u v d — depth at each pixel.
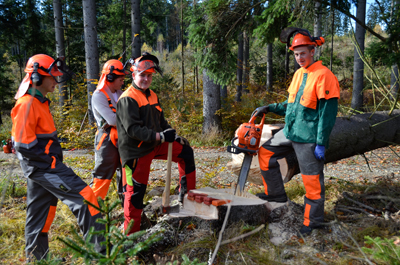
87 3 9.38
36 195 2.40
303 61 2.71
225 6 6.44
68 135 8.79
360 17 8.62
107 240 1.75
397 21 3.46
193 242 2.58
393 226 2.67
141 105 2.61
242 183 2.86
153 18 17.34
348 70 17.44
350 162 5.98
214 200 2.50
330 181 4.61
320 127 2.58
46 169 2.27
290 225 2.87
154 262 2.47
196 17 7.11
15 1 14.84
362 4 8.54
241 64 14.99
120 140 2.61
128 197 2.61
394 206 3.14
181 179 3.04
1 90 14.84
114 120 3.00
